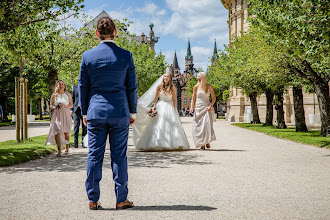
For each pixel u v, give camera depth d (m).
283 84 19.44
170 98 10.22
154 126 9.88
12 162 7.52
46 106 75.69
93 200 3.79
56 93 9.00
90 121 3.73
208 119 10.06
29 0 9.07
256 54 16.16
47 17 9.59
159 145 9.68
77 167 6.99
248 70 17.61
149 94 10.17
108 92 3.73
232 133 17.89
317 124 28.92
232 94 41.47
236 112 38.03
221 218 3.44
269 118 25.84
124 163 3.82
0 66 35.09
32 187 5.04
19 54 11.08
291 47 11.37
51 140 9.14
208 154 9.00
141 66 37.50
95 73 3.71
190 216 3.51
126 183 3.84
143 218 3.44
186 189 4.83
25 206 3.95
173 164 7.27
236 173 6.13
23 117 12.70
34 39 11.20
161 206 3.92
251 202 4.08
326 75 15.67
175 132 9.90
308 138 13.35
